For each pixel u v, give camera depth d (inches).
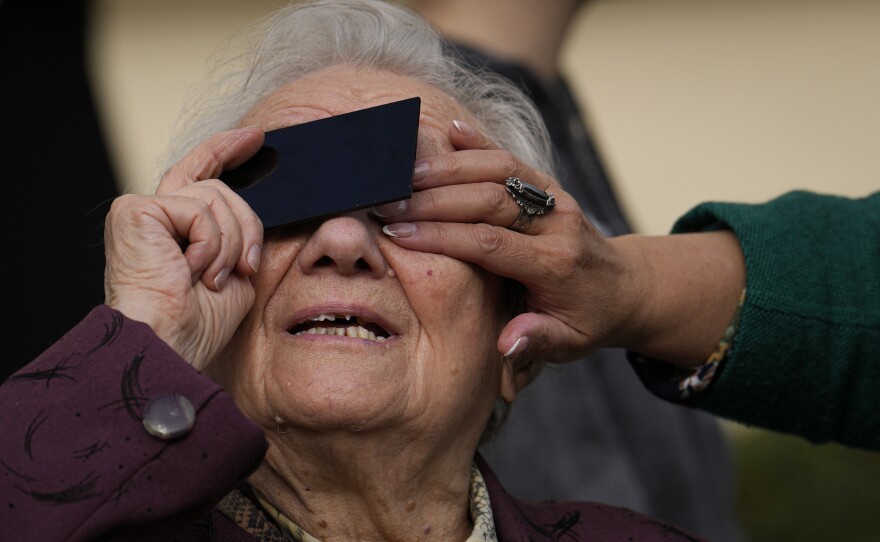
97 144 175.8
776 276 132.2
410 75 127.6
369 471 113.0
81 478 92.3
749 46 350.9
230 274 106.4
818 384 134.3
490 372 118.5
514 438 164.4
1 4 164.4
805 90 348.5
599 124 341.7
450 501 119.0
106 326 97.9
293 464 113.7
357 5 129.7
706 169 336.8
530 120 138.9
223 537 108.7
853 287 134.1
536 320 118.3
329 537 116.2
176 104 324.2
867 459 253.3
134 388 95.0
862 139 341.1
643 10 350.9
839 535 247.9
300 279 110.5
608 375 177.0
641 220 331.0
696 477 184.7
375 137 111.4
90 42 178.1
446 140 118.4
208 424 94.7
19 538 91.0
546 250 116.3
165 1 336.2
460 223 113.6
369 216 111.4
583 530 125.8
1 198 166.2
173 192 105.7
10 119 167.8
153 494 93.0
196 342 102.4
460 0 186.2
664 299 128.7
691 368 136.0
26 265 166.6
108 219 103.8
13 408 95.0
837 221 138.5
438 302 112.0
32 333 165.9
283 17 129.2
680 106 345.7
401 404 110.3
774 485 252.4
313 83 122.9
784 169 338.3
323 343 109.7
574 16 194.4
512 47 186.7
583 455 166.6
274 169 112.8
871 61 350.0
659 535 127.0
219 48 131.8
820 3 354.6
